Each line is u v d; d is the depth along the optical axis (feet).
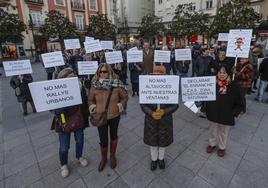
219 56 15.33
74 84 8.41
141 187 8.66
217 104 9.89
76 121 9.05
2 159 11.21
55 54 20.33
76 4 100.27
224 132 10.23
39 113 18.74
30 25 79.51
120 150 11.69
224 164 10.02
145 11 142.00
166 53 21.13
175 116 16.49
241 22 44.47
